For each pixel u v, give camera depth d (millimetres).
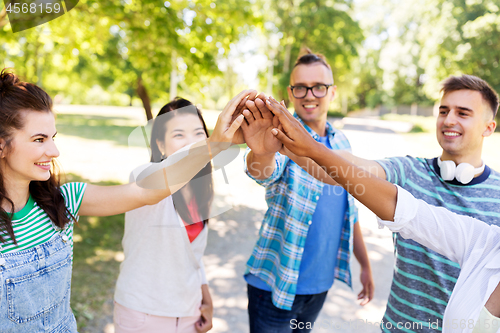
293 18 16328
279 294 1525
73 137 11109
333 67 17688
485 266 875
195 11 4797
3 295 934
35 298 991
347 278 1746
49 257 1018
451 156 1353
